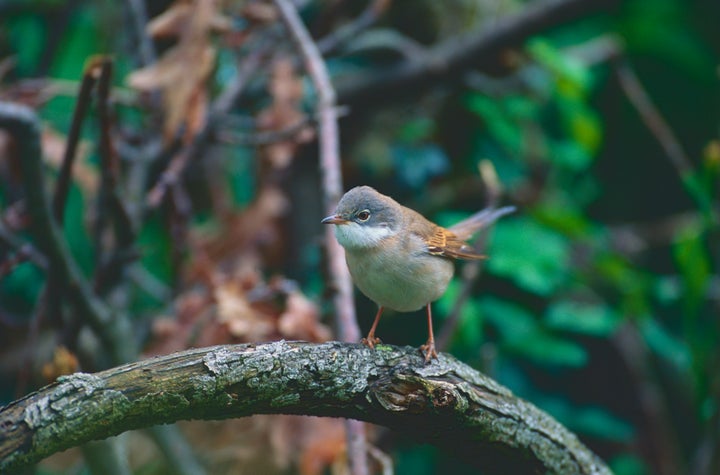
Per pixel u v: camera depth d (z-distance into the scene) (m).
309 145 13.18
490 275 12.50
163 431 8.83
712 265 11.90
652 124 12.83
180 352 5.03
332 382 5.35
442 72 12.78
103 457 7.75
